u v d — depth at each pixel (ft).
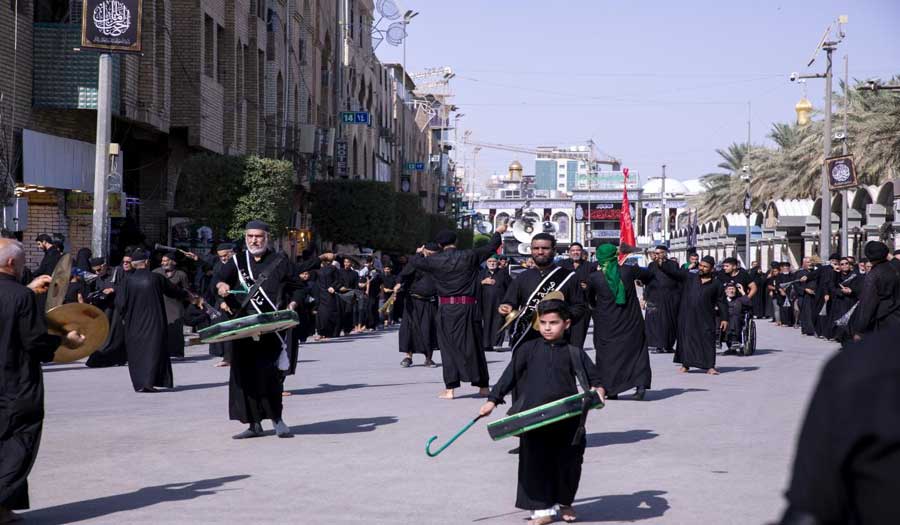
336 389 49.26
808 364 64.95
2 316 22.29
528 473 22.29
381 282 104.53
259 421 34.47
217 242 103.24
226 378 53.72
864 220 149.28
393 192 159.43
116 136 92.02
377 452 31.58
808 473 7.21
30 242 82.53
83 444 33.04
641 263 301.63
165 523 22.68
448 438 34.14
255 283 34.73
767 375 57.00
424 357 69.51
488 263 74.79
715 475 28.17
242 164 101.71
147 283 47.44
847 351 7.36
